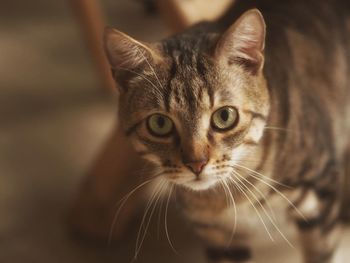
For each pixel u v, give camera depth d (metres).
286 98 0.53
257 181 0.53
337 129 0.59
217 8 0.62
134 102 0.50
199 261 0.67
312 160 0.54
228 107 0.49
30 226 0.71
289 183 0.54
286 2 0.58
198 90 0.48
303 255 0.61
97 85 0.85
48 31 0.95
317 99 0.56
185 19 0.62
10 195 0.74
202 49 0.50
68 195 0.73
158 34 0.89
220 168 0.49
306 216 0.56
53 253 0.69
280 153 0.52
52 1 1.00
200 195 0.55
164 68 0.49
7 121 0.82
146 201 0.71
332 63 0.58
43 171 0.76
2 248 0.69
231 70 0.49
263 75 0.51
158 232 0.69
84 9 0.76
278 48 0.54
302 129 0.53
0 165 0.77
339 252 0.64
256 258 0.66
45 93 0.85
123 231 0.69
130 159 0.66
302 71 0.56
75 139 0.79
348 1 0.60
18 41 0.93
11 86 0.87
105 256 0.69
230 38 0.48
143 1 0.92
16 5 1.00
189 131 0.48
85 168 0.76
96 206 0.69
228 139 0.49
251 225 0.58
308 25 0.57
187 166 0.49
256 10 0.47
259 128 0.50
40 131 0.80
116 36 0.49
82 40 0.92
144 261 0.67
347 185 0.65
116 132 0.66
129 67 0.50
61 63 0.89
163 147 0.50
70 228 0.70
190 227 0.62
